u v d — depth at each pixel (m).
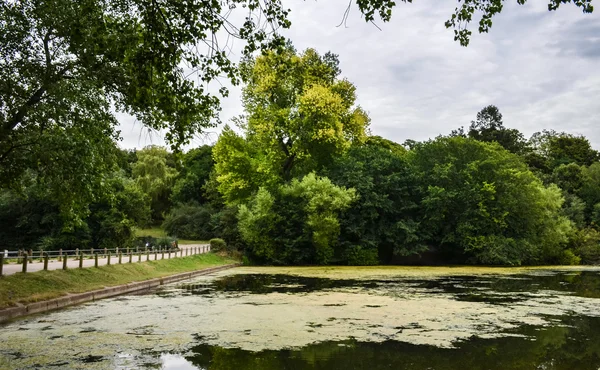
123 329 11.74
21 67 14.44
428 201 45.47
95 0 11.04
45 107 14.68
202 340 10.46
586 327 12.38
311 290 21.58
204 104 10.97
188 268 33.62
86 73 15.36
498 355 9.27
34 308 14.63
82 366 8.22
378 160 49.53
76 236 47.59
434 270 37.31
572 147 81.81
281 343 10.21
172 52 9.40
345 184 47.31
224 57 10.19
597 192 58.97
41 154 14.57
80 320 13.05
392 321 13.03
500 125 88.00
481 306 16.12
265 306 15.96
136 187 52.16
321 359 8.82
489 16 9.04
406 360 8.80
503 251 43.88
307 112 44.41
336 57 58.97
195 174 78.25
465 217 46.00
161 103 10.35
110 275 22.81
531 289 22.31
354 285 24.19
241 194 48.31
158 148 72.50
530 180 47.66
